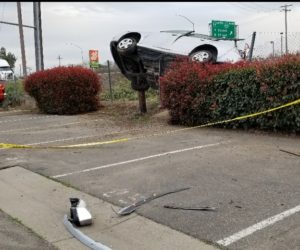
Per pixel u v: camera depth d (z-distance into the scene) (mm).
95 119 14336
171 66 12500
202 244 4637
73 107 16484
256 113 9734
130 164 7883
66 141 10523
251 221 5090
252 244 4547
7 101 20297
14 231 5305
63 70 16562
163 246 4668
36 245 4902
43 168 8008
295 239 4602
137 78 13938
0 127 13695
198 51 13148
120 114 14922
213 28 37375
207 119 11164
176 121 12008
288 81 9227
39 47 21578
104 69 24891
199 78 11078
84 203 5594
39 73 17172
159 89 12859
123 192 6391
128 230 5133
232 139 9508
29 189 6891
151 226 5176
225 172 7047
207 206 5617
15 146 9039
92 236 5039
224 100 10547
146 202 5906
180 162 7797
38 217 5719
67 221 5422
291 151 8117
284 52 11484
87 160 8398
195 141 9523
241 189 6191
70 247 4820
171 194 6152
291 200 5664
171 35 14000
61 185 6938
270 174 6805
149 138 10227
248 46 13883
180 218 5316
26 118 15883
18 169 8094
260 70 9672
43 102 16984
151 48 13477
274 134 9672
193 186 6438
